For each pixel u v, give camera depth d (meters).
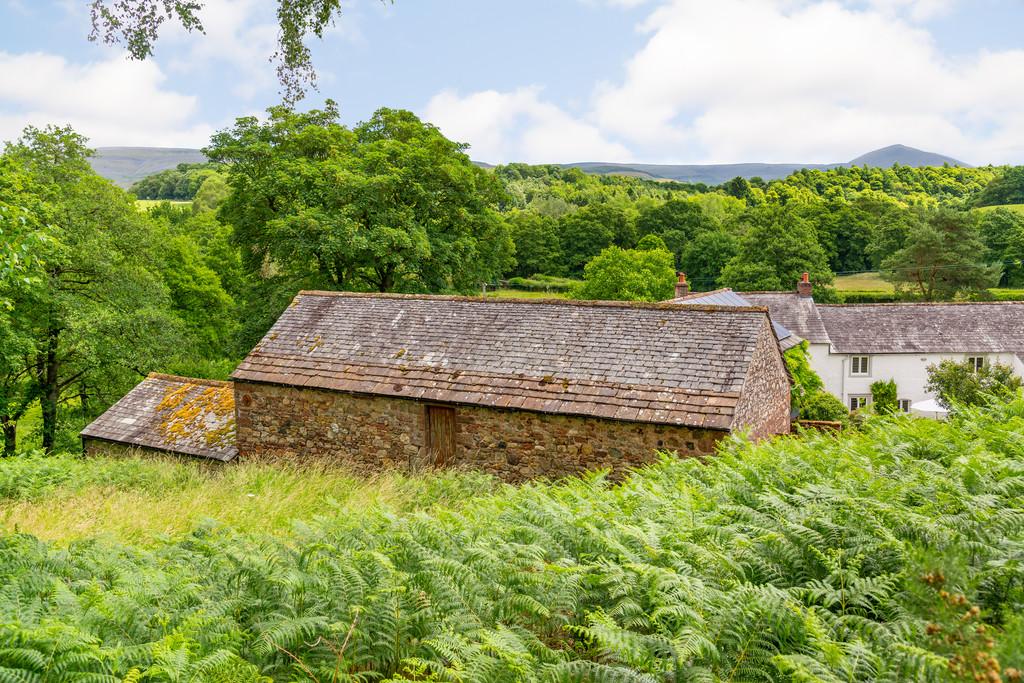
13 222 15.34
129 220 29.80
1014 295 67.25
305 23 10.99
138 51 10.39
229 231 52.06
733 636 4.90
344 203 30.78
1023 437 9.46
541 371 16.47
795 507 7.13
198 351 38.44
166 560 8.45
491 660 4.79
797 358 26.98
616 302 17.75
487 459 16.45
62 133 28.47
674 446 14.38
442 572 5.97
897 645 4.30
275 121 34.28
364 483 15.56
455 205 32.81
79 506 13.29
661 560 6.15
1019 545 5.67
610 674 4.56
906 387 43.31
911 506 7.08
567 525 7.28
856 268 87.19
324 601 5.95
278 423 18.97
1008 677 3.84
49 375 29.47
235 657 4.93
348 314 20.30
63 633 4.98
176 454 19.88
